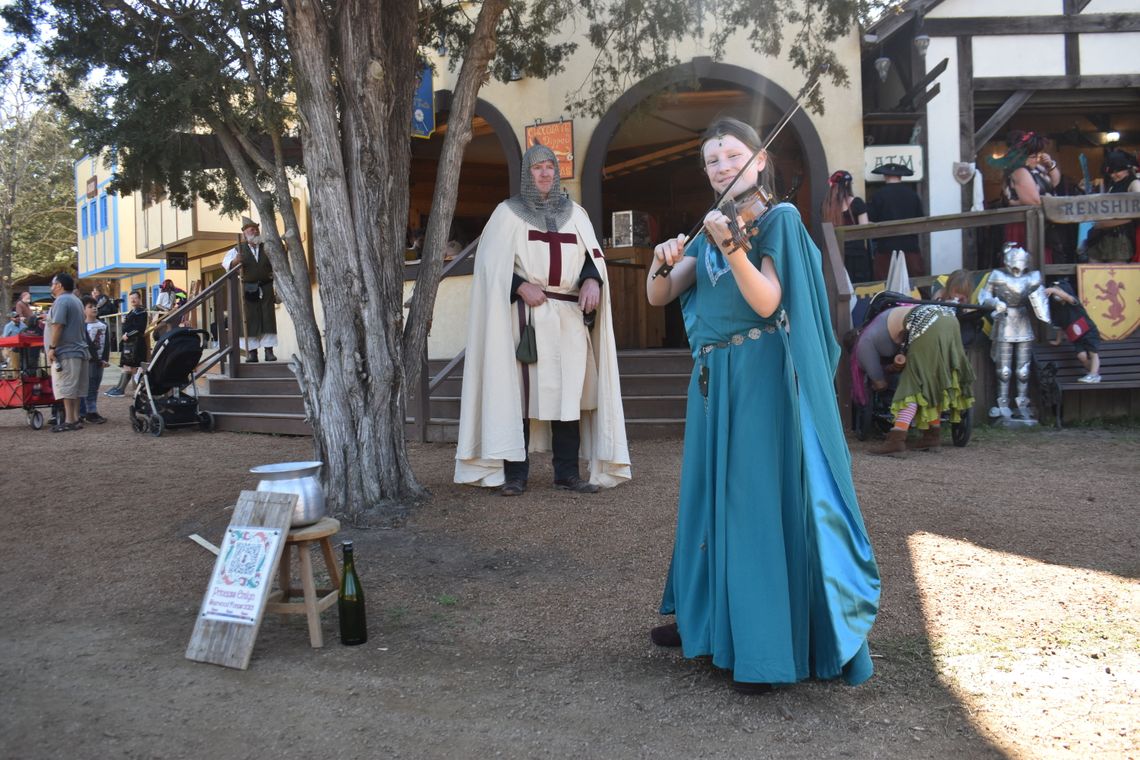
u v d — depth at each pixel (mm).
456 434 8977
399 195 6312
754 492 3139
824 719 3113
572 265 6531
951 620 4066
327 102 5859
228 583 3830
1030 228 9195
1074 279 9508
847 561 3219
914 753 2881
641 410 9062
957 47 11633
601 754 2918
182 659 3807
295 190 13359
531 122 11414
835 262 9031
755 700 3256
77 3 6520
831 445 3137
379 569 5039
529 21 8750
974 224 9336
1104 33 11695
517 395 6488
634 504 6219
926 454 7867
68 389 11438
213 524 6090
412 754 2945
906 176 11078
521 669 3652
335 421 6008
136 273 32938
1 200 26719
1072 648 3707
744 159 3238
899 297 8305
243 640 3709
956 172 11445
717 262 3264
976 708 3189
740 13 8758
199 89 5922
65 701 3391
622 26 8742
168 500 6938
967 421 8102
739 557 3131
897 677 3461
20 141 24297
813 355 3094
